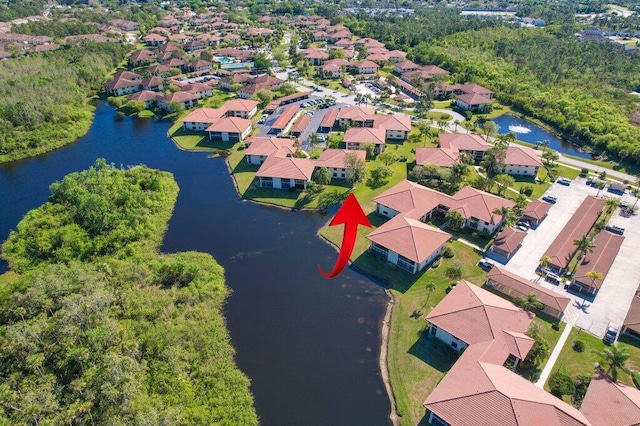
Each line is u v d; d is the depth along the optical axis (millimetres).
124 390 51625
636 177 114875
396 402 56750
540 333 65750
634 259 83688
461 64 198000
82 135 141375
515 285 72688
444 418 50344
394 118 138500
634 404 51812
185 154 128125
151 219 93625
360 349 65000
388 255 82375
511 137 125188
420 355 63375
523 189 105375
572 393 55812
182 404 53594
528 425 47531
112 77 189250
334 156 113562
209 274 78125
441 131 139375
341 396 57875
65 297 64875
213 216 97938
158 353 59719
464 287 70750
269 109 156750
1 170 119500
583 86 174125
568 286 76188
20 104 135000
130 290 71562
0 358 56344
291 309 72125
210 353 62438
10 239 86625
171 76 192500
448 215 90625
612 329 65812
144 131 144750
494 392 50531
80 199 89625
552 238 89188
